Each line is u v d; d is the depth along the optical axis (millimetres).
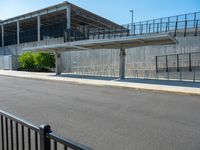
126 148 4590
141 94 12273
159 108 8602
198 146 4723
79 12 36750
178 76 20062
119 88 14930
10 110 8078
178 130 5816
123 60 20188
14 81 19828
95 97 11227
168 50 21375
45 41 36531
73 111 7992
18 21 43156
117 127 6055
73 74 27094
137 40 16906
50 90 13922
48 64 33094
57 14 38969
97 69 27031
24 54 35844
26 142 4879
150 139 5129
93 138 5176
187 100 10391
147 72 22453
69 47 22688
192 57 19734
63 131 5672
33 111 7941
